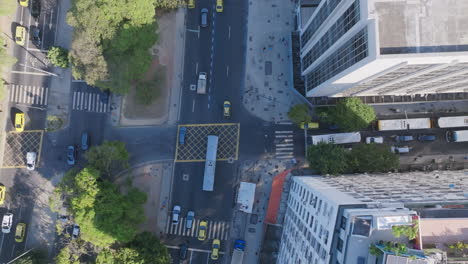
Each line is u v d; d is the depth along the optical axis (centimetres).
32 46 7069
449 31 3847
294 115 6644
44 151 7056
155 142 7162
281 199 6931
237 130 7181
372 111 6519
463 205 3997
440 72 4762
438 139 7219
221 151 7162
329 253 3984
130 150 7125
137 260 5925
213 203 7112
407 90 6469
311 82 6531
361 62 4038
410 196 4316
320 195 4628
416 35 3834
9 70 7025
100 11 5556
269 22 7231
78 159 7056
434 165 7206
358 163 6350
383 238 3706
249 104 7188
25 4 7012
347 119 6488
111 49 5950
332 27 4925
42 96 7075
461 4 3866
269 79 7206
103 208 5775
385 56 3703
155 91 7106
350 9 4194
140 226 7075
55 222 7019
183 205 7119
